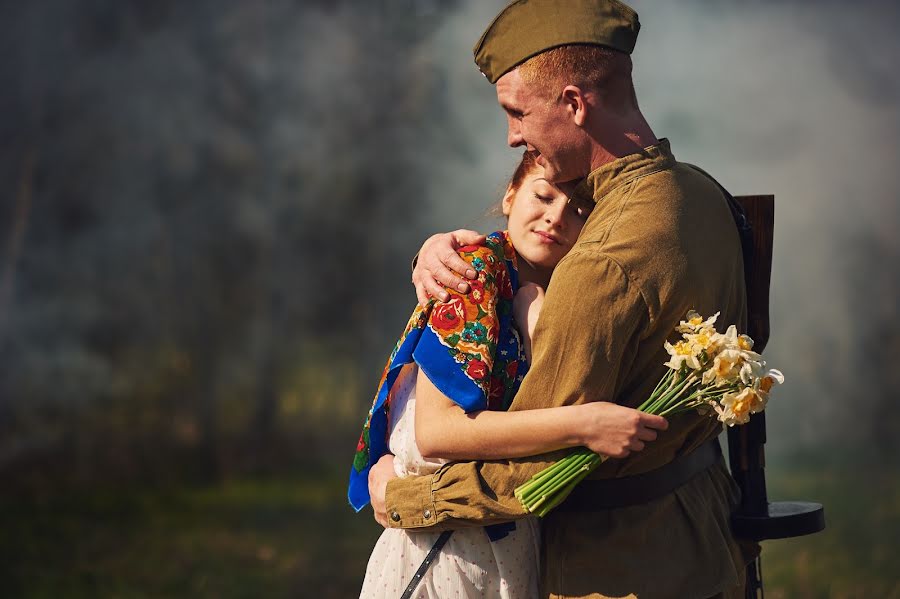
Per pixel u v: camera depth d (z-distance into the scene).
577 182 2.76
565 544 2.64
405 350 2.72
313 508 9.67
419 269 2.77
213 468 11.59
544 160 2.67
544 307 2.53
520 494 2.48
